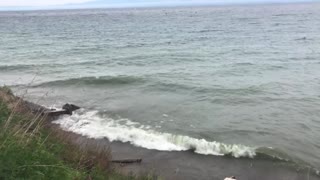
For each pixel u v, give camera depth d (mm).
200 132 15258
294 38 59938
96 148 11938
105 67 34250
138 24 107312
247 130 15508
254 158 12789
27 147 6645
